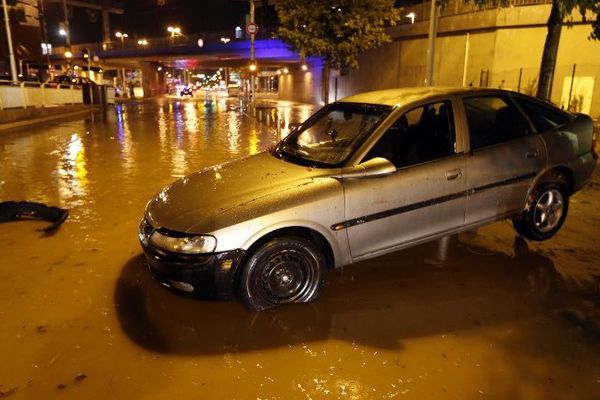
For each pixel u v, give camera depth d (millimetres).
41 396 2846
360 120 4359
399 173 4016
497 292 4121
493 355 3219
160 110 33000
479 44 23484
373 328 3566
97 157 11211
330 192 3758
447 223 4312
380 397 2811
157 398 2818
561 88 20766
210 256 3477
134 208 6715
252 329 3566
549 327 3559
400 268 4629
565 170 5004
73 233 5676
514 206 4707
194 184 4227
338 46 15328
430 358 3189
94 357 3227
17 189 7891
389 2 15430
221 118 24672
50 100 26016
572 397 2809
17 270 4621
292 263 3783
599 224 5828
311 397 2816
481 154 4391
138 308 3898
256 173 4156
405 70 29391
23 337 3469
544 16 21062
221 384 2939
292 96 54531
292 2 15367
